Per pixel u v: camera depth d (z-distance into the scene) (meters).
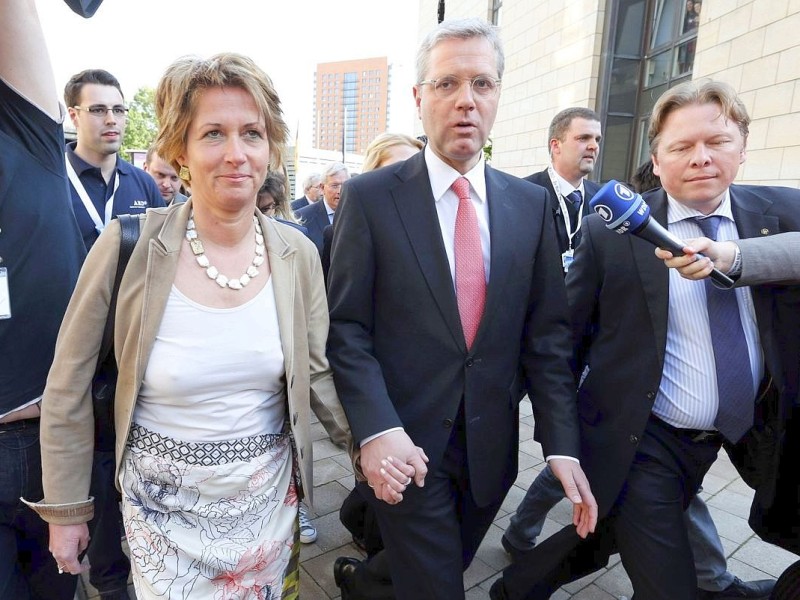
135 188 2.99
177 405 1.17
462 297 1.52
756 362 1.50
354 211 1.53
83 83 2.67
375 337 1.58
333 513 2.79
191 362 1.15
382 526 1.58
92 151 2.75
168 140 1.17
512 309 1.55
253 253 1.25
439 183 1.53
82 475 1.21
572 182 3.28
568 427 1.57
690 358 1.53
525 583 1.83
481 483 1.56
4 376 1.31
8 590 1.35
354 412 1.41
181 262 1.18
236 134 1.14
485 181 1.61
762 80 5.58
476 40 1.43
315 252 1.45
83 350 1.17
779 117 5.40
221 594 1.22
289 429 1.38
